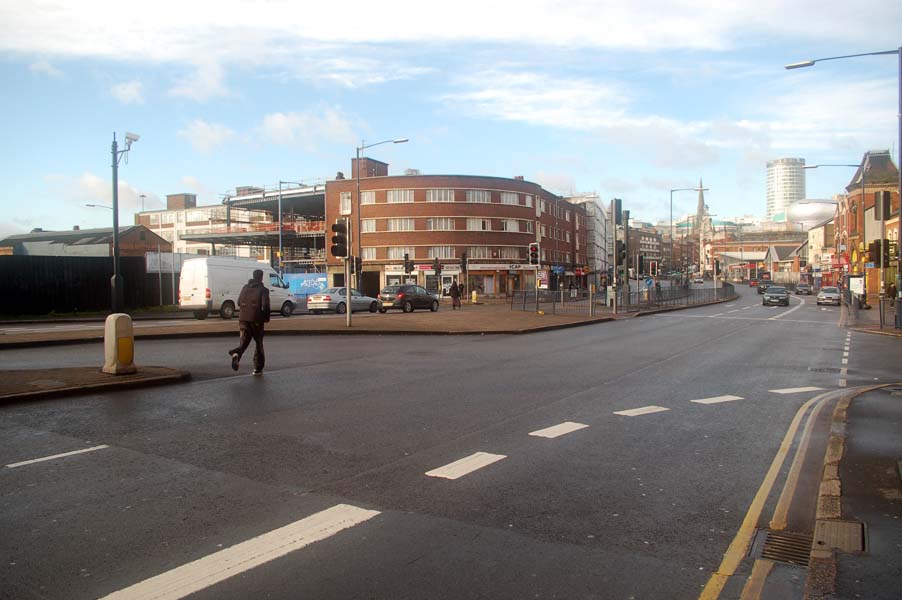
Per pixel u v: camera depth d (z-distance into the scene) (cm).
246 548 411
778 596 354
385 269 6303
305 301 4319
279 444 668
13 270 2984
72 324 2517
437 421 783
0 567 381
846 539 427
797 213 13900
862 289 2925
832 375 1241
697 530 452
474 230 6412
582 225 9525
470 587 362
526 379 1125
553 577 376
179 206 10312
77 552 404
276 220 8694
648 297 4269
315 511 479
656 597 353
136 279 3450
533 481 557
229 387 1015
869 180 5906
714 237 18238
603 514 481
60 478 550
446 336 2041
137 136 2681
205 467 587
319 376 1140
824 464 607
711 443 697
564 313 3362
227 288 2744
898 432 728
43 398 882
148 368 1105
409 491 527
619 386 1064
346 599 347
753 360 1462
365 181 6388
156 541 421
